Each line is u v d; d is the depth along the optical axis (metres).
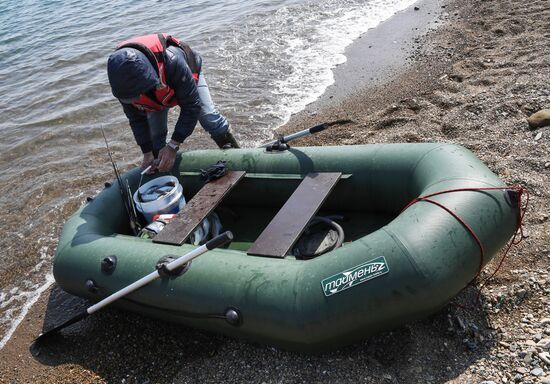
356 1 9.07
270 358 2.67
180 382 2.69
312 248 2.94
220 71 7.00
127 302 2.95
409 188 3.07
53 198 4.89
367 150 3.32
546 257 2.88
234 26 8.63
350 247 2.44
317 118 5.48
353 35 7.61
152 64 2.96
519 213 2.61
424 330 2.60
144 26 9.46
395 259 2.29
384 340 2.58
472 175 2.67
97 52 8.49
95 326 3.24
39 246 4.27
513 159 3.80
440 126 4.60
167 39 3.30
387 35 7.37
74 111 6.53
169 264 2.58
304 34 7.92
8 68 8.40
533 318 2.54
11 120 6.54
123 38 8.96
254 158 3.60
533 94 4.60
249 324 2.48
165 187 3.51
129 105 3.44
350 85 6.10
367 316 2.30
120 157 5.45
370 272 2.30
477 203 2.50
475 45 6.22
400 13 8.20
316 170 3.37
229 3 10.13
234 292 2.52
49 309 3.56
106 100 6.74
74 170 5.31
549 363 2.26
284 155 3.52
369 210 3.38
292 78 6.55
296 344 2.43
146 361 2.88
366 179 3.24
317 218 3.14
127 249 2.98
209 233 3.39
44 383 2.91
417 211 2.53
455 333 2.56
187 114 3.30
